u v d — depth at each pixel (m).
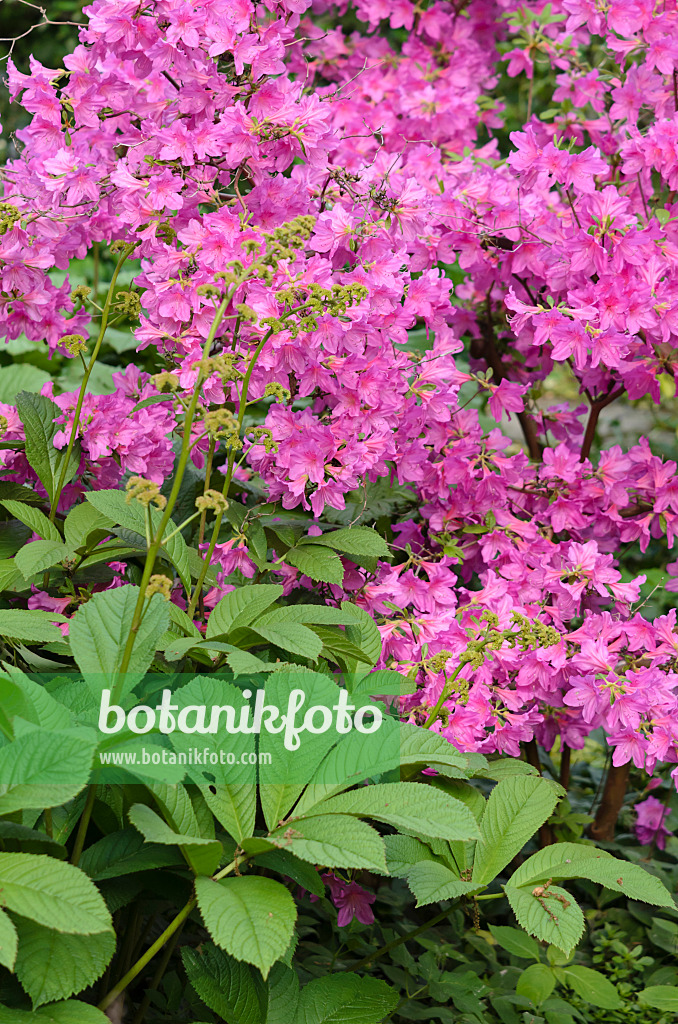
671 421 4.73
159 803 1.34
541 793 1.63
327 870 1.99
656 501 2.51
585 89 2.87
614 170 2.83
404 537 2.44
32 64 1.99
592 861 1.51
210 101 1.90
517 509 2.57
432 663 1.77
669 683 2.03
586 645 2.06
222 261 1.79
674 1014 2.25
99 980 1.57
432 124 3.11
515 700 2.04
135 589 1.50
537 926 1.38
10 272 1.96
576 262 2.17
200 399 1.84
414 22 3.58
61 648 1.69
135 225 1.90
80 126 2.03
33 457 1.95
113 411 2.04
